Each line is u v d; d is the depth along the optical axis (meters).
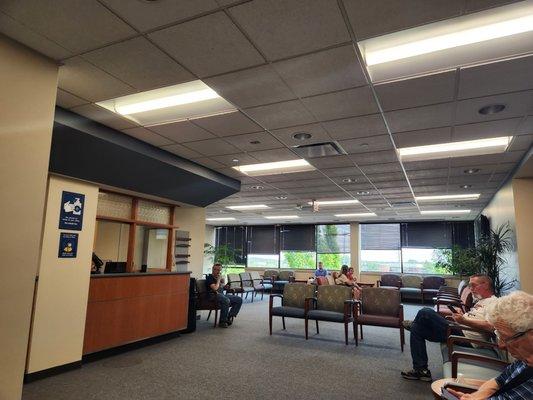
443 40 2.62
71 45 2.69
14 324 2.53
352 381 3.88
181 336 5.89
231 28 2.45
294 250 14.70
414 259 12.89
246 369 4.22
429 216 11.88
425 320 4.02
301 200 9.29
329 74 3.03
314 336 6.02
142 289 5.23
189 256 7.70
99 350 4.54
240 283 10.64
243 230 15.92
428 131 4.29
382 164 5.75
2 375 2.45
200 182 6.18
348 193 8.20
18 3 2.24
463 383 2.08
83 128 4.02
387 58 2.83
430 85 3.16
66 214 4.27
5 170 2.53
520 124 4.02
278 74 3.05
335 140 4.68
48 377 3.88
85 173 4.43
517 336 1.42
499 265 6.86
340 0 2.15
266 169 6.32
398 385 3.78
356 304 5.46
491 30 2.49
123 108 3.91
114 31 2.52
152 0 2.19
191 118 4.09
